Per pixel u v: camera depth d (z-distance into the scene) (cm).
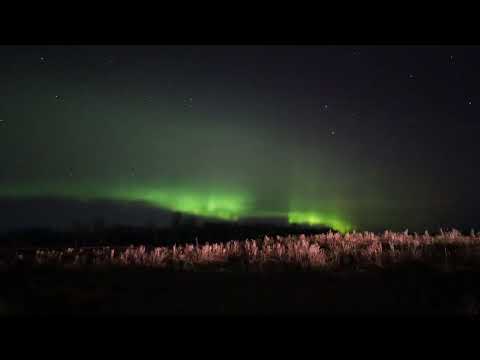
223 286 756
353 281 784
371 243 1366
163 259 1100
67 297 652
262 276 847
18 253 1246
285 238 1644
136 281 798
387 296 670
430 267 887
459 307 595
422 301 635
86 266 968
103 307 604
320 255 1034
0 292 684
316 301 646
